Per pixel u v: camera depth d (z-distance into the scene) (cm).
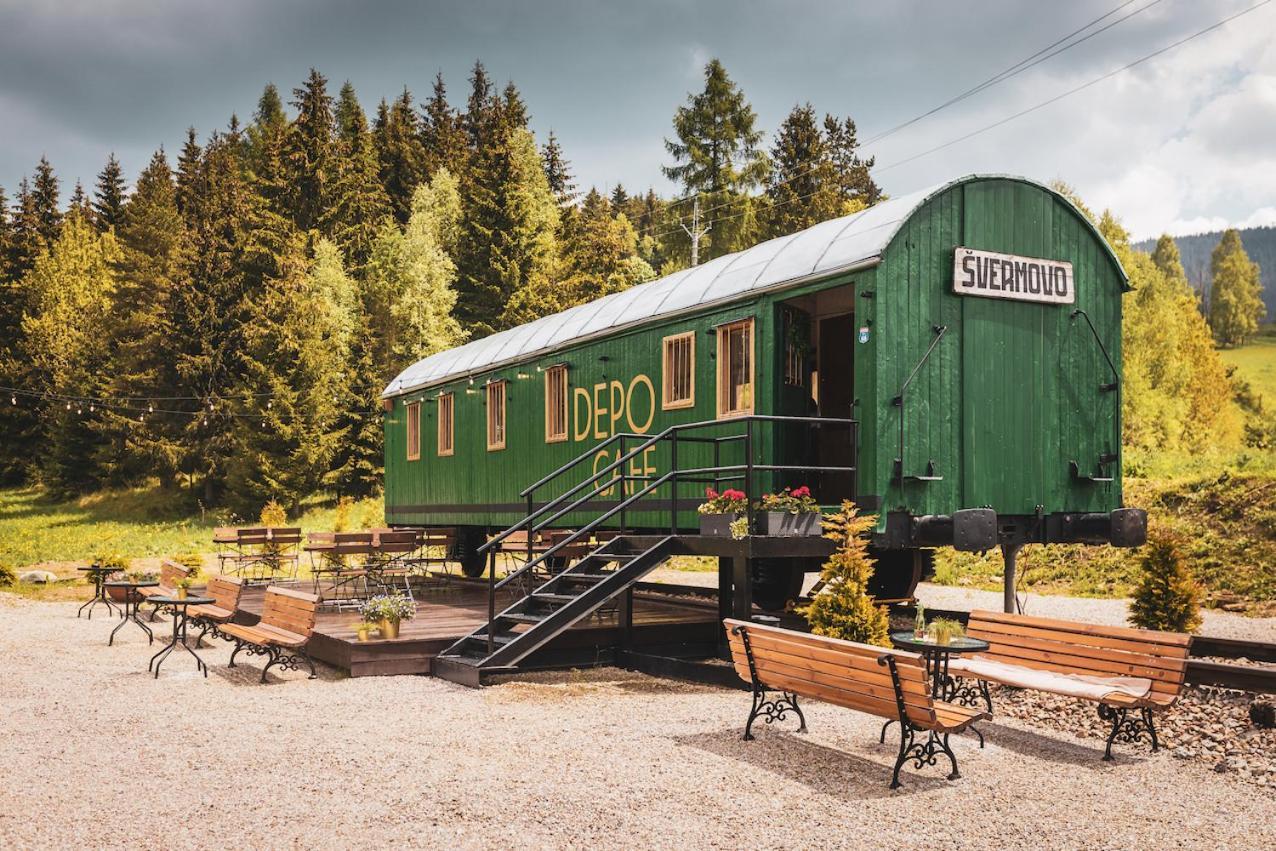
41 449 5422
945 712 617
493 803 540
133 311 5059
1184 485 1966
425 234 4831
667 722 752
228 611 1155
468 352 1866
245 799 549
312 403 3925
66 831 495
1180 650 647
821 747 670
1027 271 1030
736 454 1084
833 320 1210
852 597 863
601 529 1321
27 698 863
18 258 6400
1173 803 550
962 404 987
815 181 5322
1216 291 9981
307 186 5281
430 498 1909
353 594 1560
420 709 811
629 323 1266
